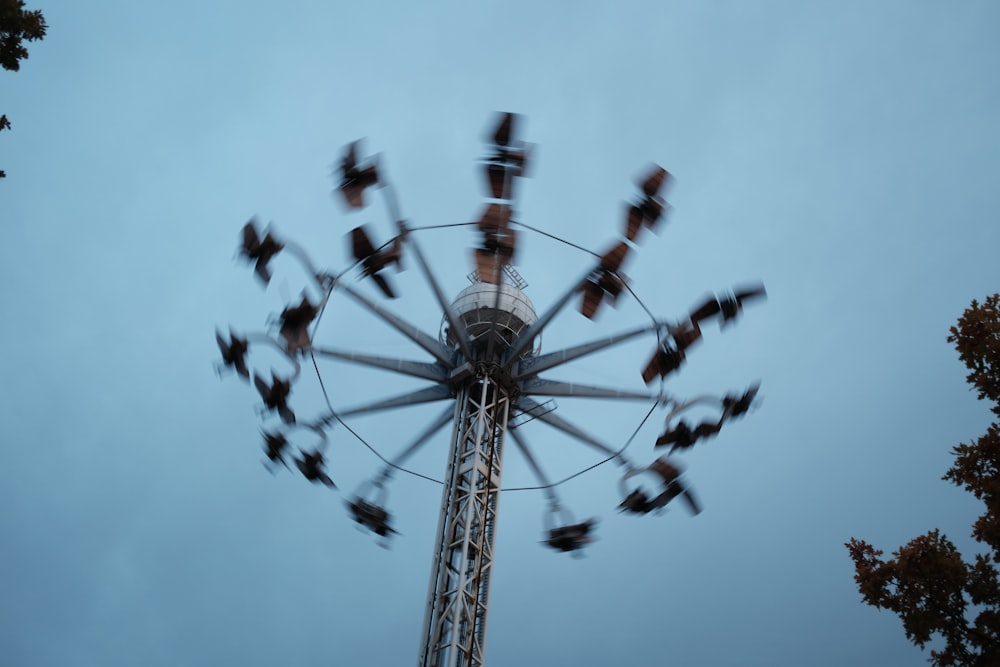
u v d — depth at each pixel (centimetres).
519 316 3956
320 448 3647
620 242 3297
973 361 2156
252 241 3369
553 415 3816
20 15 2166
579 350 3650
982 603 1984
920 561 2025
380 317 3662
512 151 3173
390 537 3747
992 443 2075
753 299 3359
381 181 3272
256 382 3506
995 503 2025
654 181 3203
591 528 3725
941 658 1984
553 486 3878
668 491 3459
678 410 3466
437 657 3158
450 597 3278
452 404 3859
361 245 3275
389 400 3800
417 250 3412
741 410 3466
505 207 3238
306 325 3369
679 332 3384
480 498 3497
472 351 3866
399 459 3816
